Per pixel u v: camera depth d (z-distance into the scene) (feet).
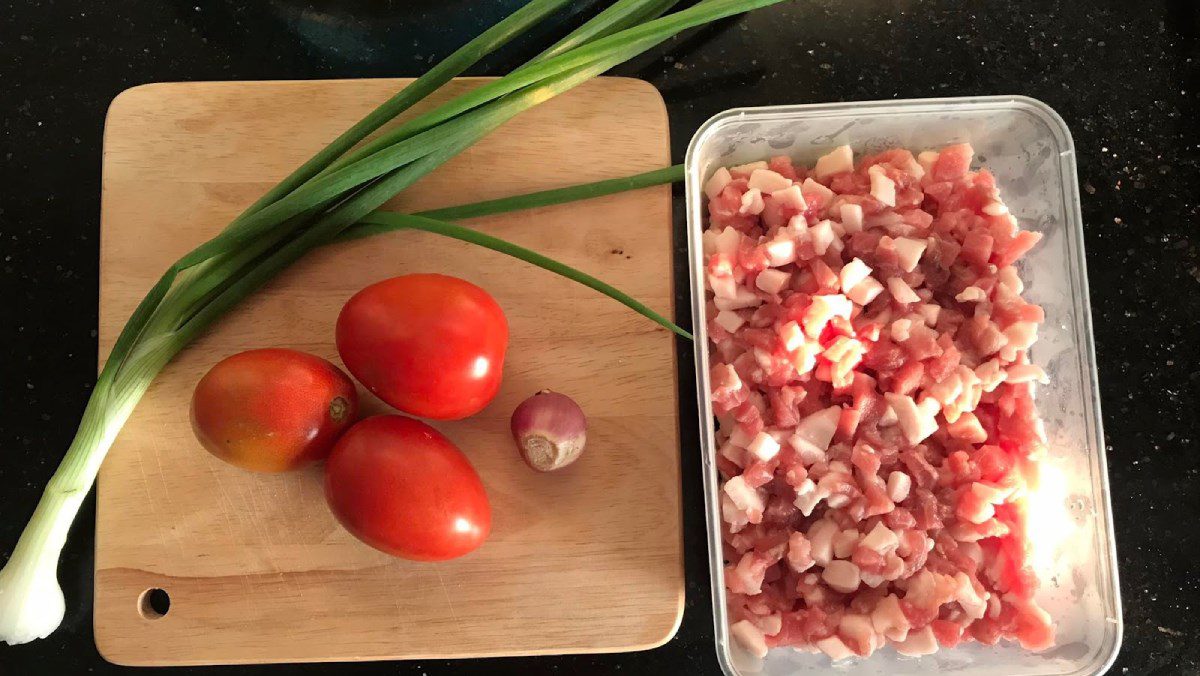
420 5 1.29
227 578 1.10
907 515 1.08
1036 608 1.08
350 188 1.09
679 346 1.21
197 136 1.15
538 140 1.16
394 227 1.10
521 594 1.09
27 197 1.25
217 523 1.10
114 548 1.10
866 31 1.28
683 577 1.11
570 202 1.14
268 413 0.99
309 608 1.09
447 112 1.04
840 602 1.10
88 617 1.19
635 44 1.05
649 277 1.13
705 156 1.19
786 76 1.28
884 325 1.13
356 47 1.28
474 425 1.12
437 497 0.99
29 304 1.24
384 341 0.99
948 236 1.16
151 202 1.15
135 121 1.15
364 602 1.09
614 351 1.12
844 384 1.11
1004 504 1.11
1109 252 1.26
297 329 1.13
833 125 1.16
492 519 1.10
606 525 1.10
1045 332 1.18
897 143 1.21
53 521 1.08
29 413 1.22
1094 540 1.10
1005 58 1.28
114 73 1.28
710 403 1.09
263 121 1.16
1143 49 1.28
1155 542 1.22
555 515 1.10
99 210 1.25
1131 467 1.23
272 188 1.14
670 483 1.10
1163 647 1.20
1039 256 1.18
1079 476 1.12
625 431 1.11
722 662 1.03
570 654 1.16
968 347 1.14
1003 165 1.22
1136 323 1.25
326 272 1.14
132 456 1.11
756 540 1.11
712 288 1.14
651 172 1.13
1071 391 1.14
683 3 1.29
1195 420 1.23
